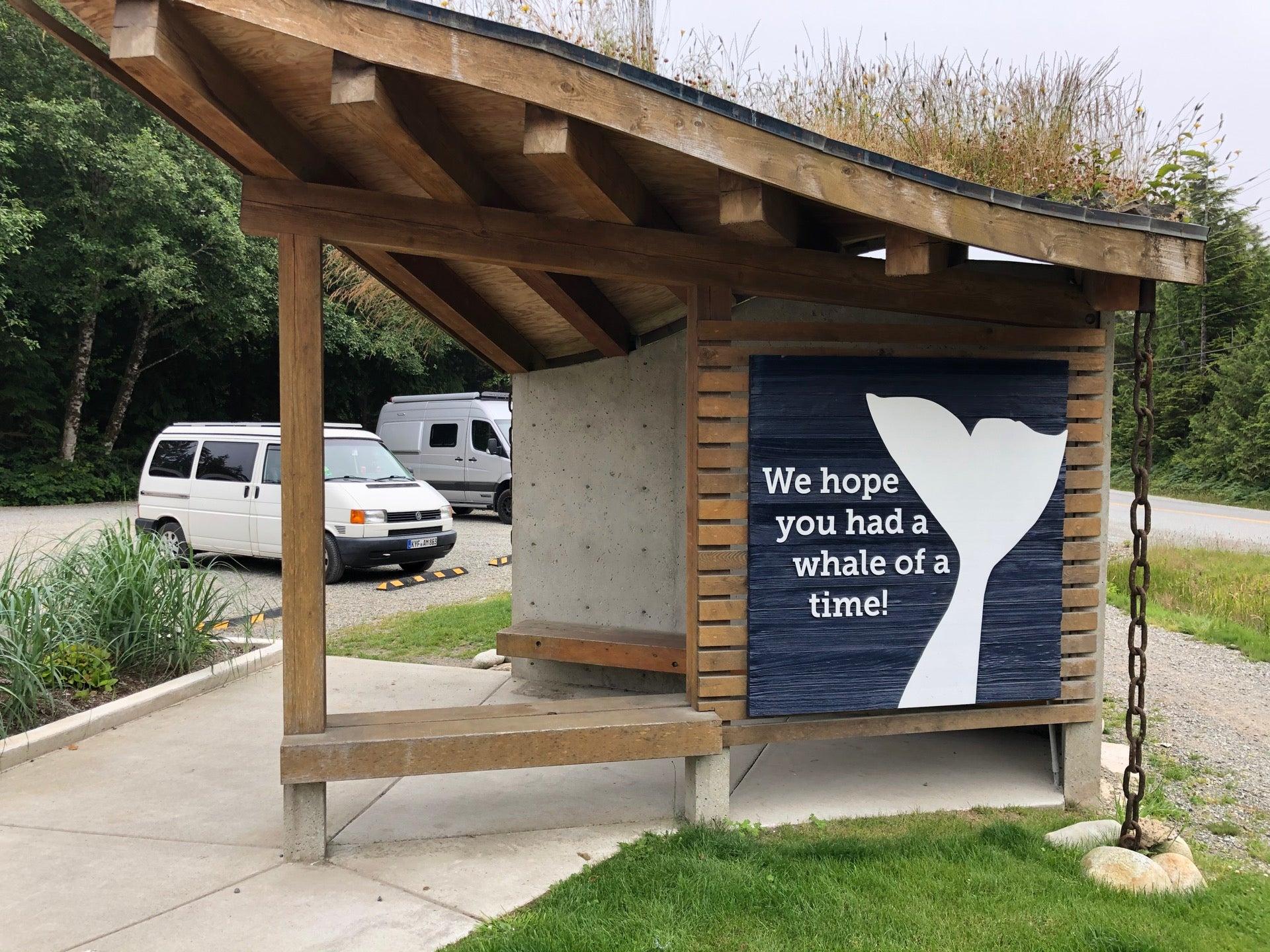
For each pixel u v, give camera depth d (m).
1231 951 2.82
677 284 3.66
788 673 3.78
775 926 2.89
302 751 3.29
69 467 22.09
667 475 5.63
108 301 21.70
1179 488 38.59
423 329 14.95
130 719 5.07
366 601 9.50
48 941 2.78
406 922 2.90
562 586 6.01
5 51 20.00
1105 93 7.55
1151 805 4.24
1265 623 10.03
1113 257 3.35
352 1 2.64
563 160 2.89
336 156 3.53
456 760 3.40
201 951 2.72
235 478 11.05
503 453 17.59
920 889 3.16
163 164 20.36
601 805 3.97
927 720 3.96
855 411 3.79
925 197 3.13
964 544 3.91
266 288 23.58
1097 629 4.09
